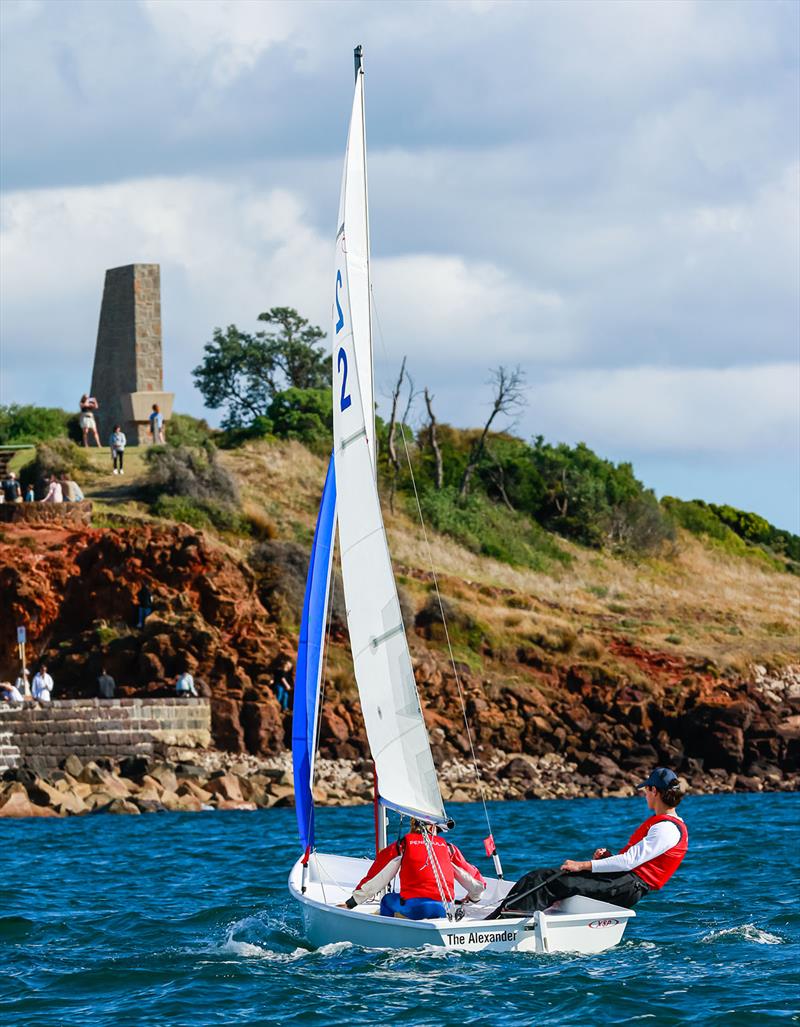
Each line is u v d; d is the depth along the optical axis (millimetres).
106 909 46656
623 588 174250
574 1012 30219
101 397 178125
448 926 34969
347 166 41250
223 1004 31750
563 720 126188
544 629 140500
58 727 102125
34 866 59375
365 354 40156
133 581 123312
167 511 145875
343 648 125938
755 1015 29703
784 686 140875
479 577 160250
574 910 36188
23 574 123750
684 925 41625
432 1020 29891
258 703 114188
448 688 125438
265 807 95625
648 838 36406
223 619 122312
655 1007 30516
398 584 144750
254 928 41844
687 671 138875
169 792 94125
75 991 33562
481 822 83000
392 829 78312
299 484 168375
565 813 90688
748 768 120500
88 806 89750
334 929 37281
